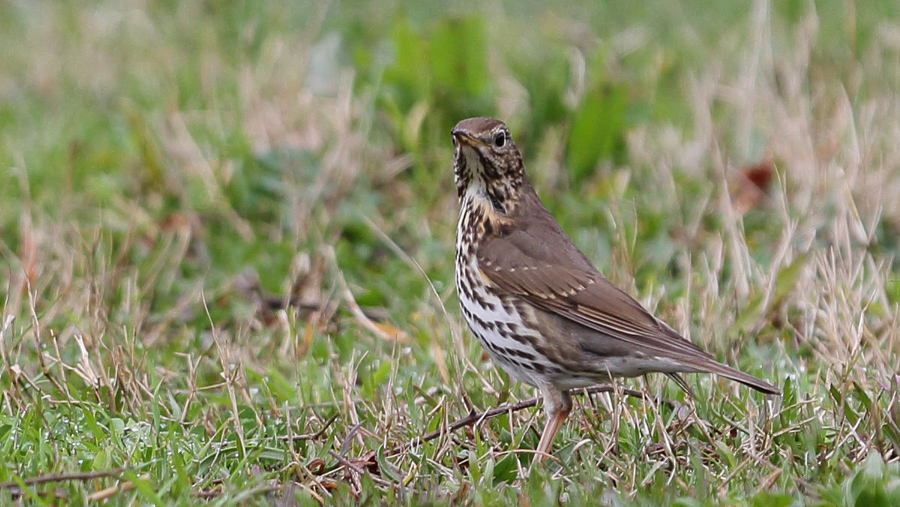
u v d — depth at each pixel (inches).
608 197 549.3
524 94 635.5
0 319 421.4
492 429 370.3
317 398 392.2
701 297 447.2
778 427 352.5
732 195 552.4
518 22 792.3
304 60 689.0
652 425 355.3
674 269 510.3
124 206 542.6
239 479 327.9
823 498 301.7
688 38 743.7
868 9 756.0
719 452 335.6
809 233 487.5
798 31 668.1
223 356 385.1
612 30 773.3
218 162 561.9
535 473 324.8
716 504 302.2
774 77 614.9
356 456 348.2
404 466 340.5
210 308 478.6
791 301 451.8
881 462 308.7
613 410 359.9
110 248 491.5
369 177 564.7
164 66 727.1
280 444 360.2
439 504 306.7
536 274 371.2
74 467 326.6
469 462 340.2
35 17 800.3
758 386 339.6
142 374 398.0
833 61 658.8
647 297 440.8
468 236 383.9
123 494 314.3
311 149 576.7
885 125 585.6
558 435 368.5
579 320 365.1
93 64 727.7
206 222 540.4
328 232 528.7
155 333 450.6
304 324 467.2
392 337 448.8
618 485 320.8
